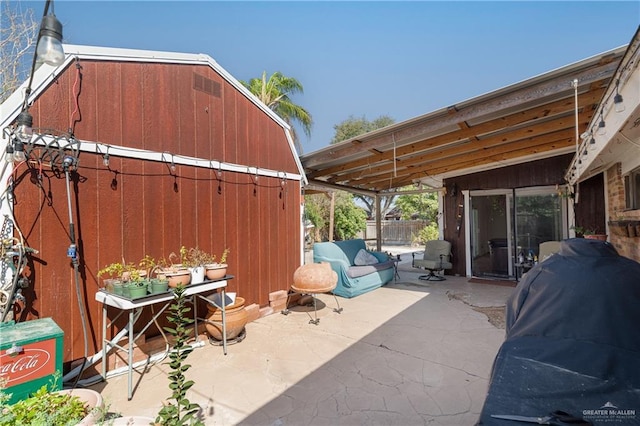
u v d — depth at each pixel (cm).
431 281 711
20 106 244
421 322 421
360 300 543
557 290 146
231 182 418
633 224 346
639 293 133
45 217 255
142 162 323
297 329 396
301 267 475
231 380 270
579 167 434
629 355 117
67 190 263
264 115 478
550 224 676
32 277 247
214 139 398
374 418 217
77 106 276
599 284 139
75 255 258
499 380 121
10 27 498
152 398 244
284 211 510
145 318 321
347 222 1451
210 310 351
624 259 154
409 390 252
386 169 685
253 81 1196
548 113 398
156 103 337
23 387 187
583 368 117
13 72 500
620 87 206
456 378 270
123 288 262
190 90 372
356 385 260
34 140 248
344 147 536
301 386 259
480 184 746
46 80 257
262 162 471
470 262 759
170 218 346
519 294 162
